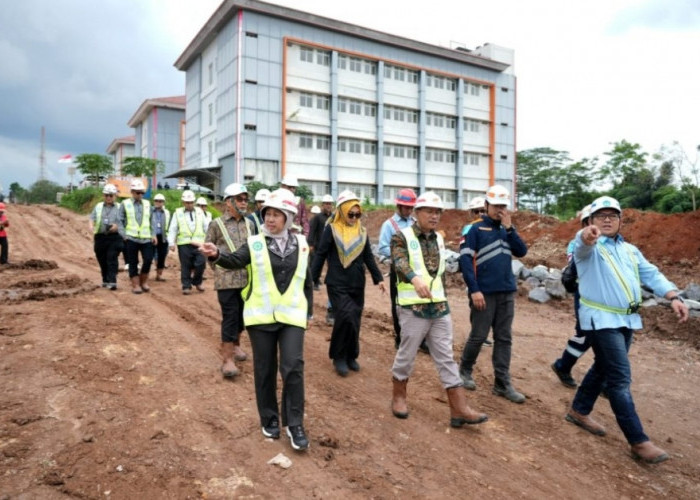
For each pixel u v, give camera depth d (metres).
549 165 66.75
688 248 11.80
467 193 50.25
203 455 3.79
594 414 5.32
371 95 43.53
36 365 5.32
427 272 4.48
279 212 3.97
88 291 9.69
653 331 8.40
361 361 6.43
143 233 10.11
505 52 51.72
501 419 4.91
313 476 3.61
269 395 4.10
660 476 4.11
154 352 6.13
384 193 45.06
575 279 4.89
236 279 5.50
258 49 37.84
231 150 38.22
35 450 3.68
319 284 12.19
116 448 3.77
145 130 60.47
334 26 40.47
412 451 4.13
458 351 7.14
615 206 4.43
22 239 20.28
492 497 3.57
